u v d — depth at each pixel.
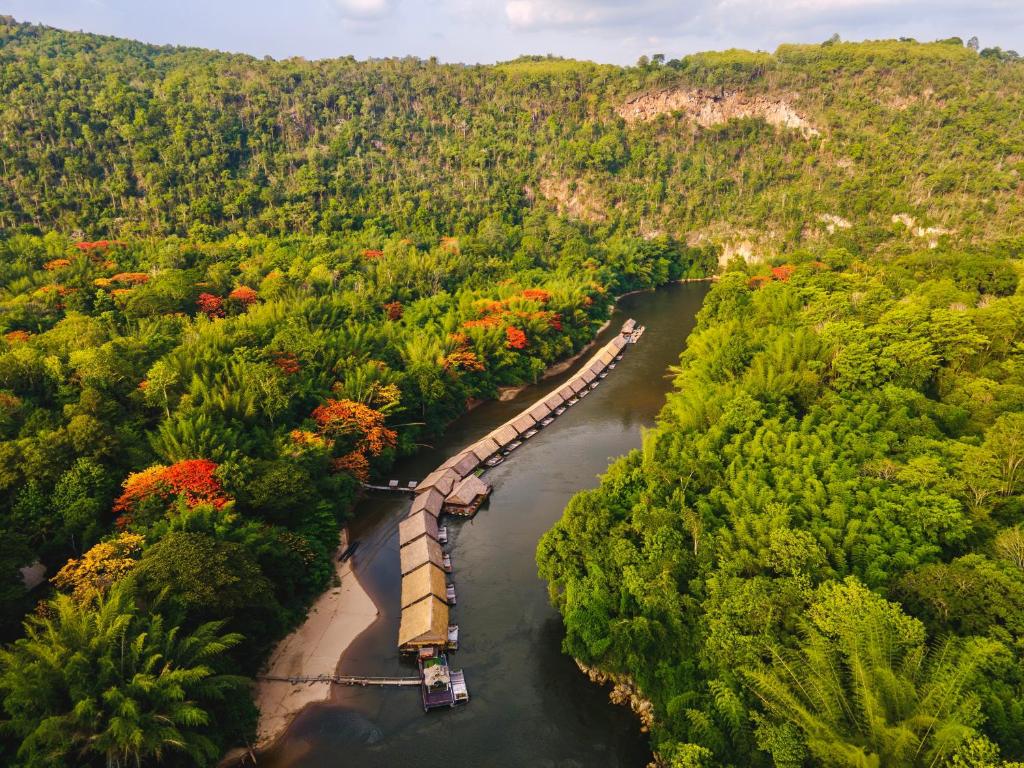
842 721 37.59
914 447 64.06
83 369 77.31
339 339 102.19
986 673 38.66
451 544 74.06
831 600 43.59
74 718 38.56
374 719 51.38
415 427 99.19
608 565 56.50
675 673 47.75
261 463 67.88
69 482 59.31
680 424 82.00
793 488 60.75
